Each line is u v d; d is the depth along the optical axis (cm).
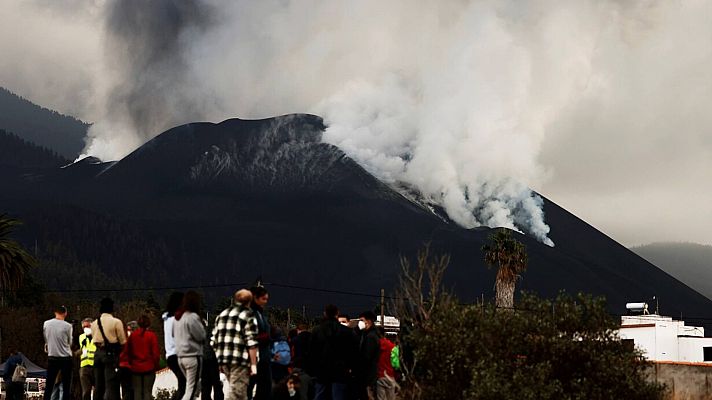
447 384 3603
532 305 3769
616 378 3562
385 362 3531
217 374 3209
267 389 3052
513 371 3541
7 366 4772
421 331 3681
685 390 5572
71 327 3784
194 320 3028
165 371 5959
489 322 3634
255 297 3052
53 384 3709
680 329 11394
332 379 3119
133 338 3291
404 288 3772
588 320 3675
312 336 3152
